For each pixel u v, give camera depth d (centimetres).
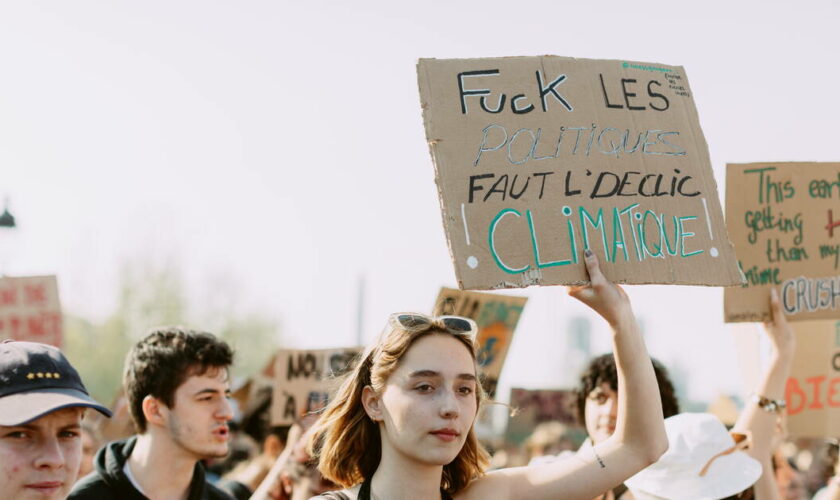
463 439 313
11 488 308
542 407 1016
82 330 3356
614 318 340
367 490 321
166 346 447
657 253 354
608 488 338
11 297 653
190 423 443
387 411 315
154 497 445
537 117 352
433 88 345
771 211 495
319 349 669
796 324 555
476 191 338
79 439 323
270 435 671
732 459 440
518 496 337
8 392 310
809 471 852
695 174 371
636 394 340
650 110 371
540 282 336
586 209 348
